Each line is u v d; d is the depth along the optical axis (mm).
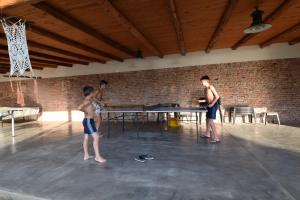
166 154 4348
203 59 8094
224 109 7949
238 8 4059
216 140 5191
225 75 7906
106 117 9312
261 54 7570
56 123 9164
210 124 5242
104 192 2783
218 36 5516
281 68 7414
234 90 7840
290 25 5352
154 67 8617
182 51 7496
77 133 6871
